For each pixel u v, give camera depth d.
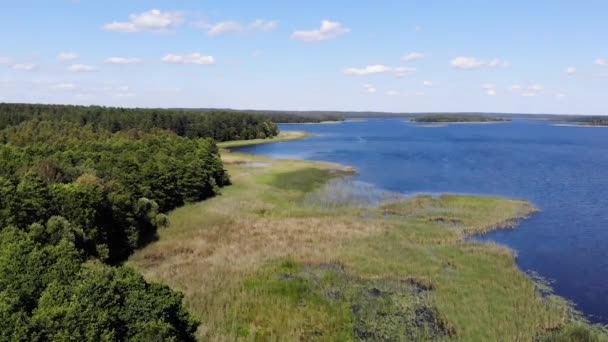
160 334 18.92
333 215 51.88
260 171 84.44
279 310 28.38
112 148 75.56
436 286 32.09
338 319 27.28
